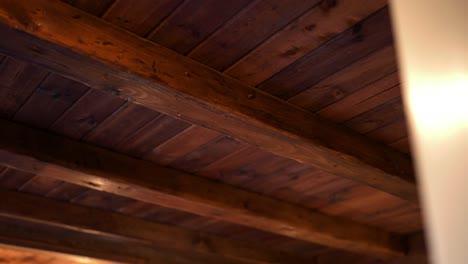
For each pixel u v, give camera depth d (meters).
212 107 2.21
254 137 2.49
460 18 0.53
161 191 3.25
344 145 2.72
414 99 0.56
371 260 5.15
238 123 2.36
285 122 2.47
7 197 3.68
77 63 1.91
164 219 4.46
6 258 5.07
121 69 1.94
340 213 4.30
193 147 3.12
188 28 2.02
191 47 2.12
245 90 2.35
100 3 1.88
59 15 1.83
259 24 1.99
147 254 4.90
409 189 3.15
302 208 4.09
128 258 4.75
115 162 3.10
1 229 4.16
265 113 2.39
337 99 2.51
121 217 4.26
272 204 3.88
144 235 4.36
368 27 1.99
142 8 1.92
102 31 1.93
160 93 2.11
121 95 2.13
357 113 2.65
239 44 2.11
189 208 3.56
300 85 2.39
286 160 3.32
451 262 0.48
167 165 3.33
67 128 2.87
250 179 3.59
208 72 2.23
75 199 3.95
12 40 1.78
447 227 0.49
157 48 2.08
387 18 1.94
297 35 2.05
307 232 4.08
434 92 0.54
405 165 3.05
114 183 3.10
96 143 3.04
